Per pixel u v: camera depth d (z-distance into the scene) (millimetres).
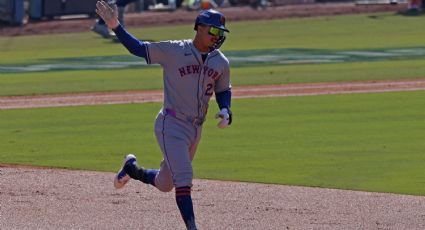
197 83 27734
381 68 90500
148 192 36469
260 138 52375
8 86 81562
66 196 35656
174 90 27781
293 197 35781
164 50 27656
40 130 56625
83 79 86500
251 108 65688
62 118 62000
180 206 27516
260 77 85312
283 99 70562
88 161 45281
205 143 50719
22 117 62750
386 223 30969
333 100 69500
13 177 40219
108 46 120188
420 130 54688
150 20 144750
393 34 125375
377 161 44562
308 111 63812
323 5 165875
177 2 168125
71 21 146250
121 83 82938
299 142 50812
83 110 65938
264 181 39531
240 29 136750
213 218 31688
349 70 89438
